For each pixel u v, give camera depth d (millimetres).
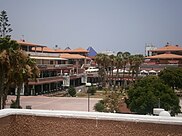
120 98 40969
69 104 41625
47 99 47938
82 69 90000
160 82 31391
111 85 75375
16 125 5449
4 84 27891
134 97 30031
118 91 58906
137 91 30250
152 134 4812
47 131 5336
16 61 26750
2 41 26438
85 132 5145
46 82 57000
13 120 5465
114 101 33062
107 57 72312
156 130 4789
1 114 5062
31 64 30766
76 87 75062
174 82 49906
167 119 4781
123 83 74875
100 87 71562
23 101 44156
